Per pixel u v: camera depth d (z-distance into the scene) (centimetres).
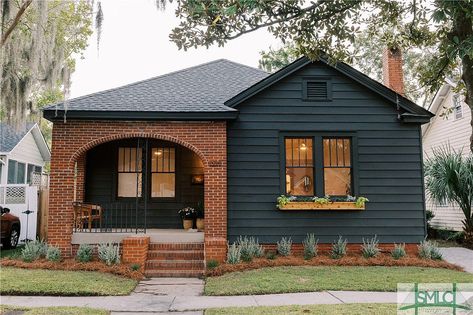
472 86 523
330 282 790
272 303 660
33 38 891
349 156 1130
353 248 1083
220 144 1081
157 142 1270
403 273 870
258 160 1105
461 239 1504
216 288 765
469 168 1349
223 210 1059
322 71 1139
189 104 1116
